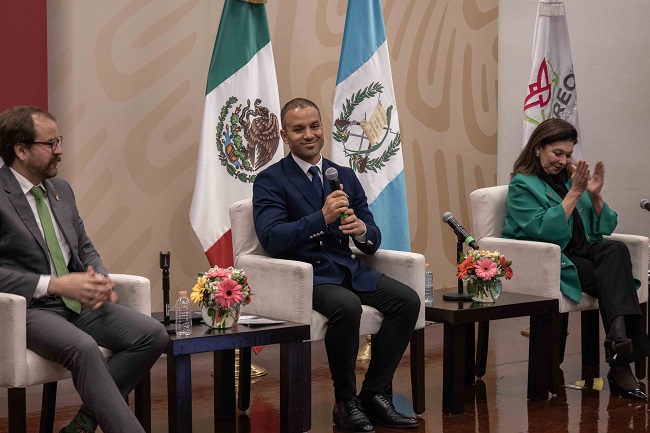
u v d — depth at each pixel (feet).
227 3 14.69
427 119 19.62
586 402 12.66
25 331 8.84
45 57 14.12
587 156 20.40
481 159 20.72
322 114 17.87
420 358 11.97
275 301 11.34
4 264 9.43
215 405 11.78
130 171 15.29
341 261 11.77
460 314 11.86
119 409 8.72
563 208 13.44
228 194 14.57
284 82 17.20
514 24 20.68
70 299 9.45
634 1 19.62
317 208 11.87
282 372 10.82
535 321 12.82
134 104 15.26
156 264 15.69
